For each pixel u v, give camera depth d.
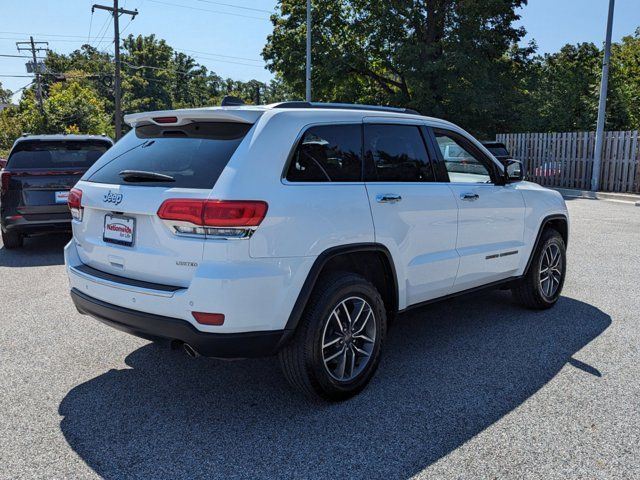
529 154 20.48
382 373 4.08
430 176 4.36
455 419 3.39
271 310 3.20
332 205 3.48
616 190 17.12
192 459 2.97
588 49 42.34
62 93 52.25
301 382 3.46
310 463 2.93
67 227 8.41
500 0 27.97
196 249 3.09
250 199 3.11
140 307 3.30
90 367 4.20
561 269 5.74
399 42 29.72
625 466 2.89
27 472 2.85
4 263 7.86
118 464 2.93
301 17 31.05
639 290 6.33
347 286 3.54
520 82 33.12
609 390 3.77
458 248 4.52
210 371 4.14
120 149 3.96
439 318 5.39
